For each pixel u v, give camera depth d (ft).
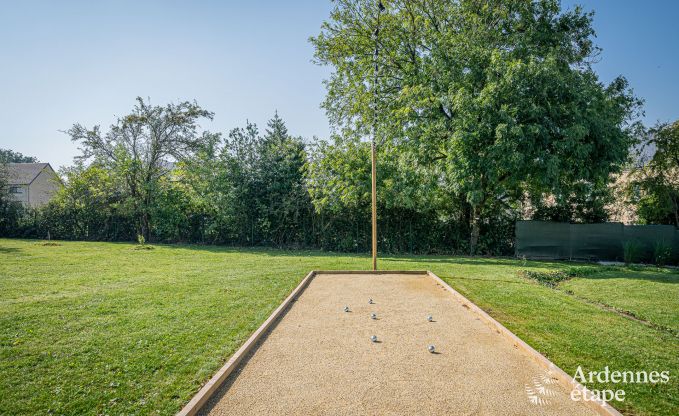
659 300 25.17
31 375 12.59
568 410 10.89
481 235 56.95
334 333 17.52
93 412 10.41
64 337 16.12
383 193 53.16
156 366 13.26
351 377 12.93
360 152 56.34
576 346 15.44
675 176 52.80
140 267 36.94
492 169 42.11
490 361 14.33
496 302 22.75
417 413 10.63
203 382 12.15
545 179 41.09
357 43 60.39
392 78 58.75
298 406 11.00
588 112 40.88
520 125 39.22
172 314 19.61
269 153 66.54
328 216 62.28
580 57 52.65
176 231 72.38
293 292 25.00
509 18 51.52
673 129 51.90
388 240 59.26
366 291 26.61
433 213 58.23
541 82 40.63
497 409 10.89
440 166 48.14
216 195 65.72
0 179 82.12
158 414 10.32
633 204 56.54
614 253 50.52
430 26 54.90
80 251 52.08
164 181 76.54
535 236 52.54
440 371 13.43
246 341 15.76
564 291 28.12
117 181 77.15
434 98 47.14
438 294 25.66
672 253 47.78
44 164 150.82
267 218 65.46
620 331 17.47
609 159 42.75
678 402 11.13
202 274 32.37
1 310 20.25
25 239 76.59
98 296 23.62
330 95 64.34
